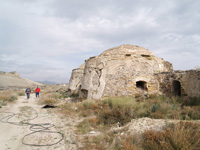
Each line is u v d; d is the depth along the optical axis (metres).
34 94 25.22
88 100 11.38
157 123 5.48
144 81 13.28
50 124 7.15
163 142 3.72
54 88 40.41
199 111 6.59
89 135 5.56
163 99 10.31
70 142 4.98
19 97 19.34
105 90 12.79
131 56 13.53
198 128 4.29
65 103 13.34
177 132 3.91
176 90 12.68
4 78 47.62
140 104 8.82
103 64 13.41
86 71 14.18
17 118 8.20
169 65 15.31
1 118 8.11
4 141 5.10
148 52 15.44
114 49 14.91
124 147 4.01
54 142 5.02
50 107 11.73
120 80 12.83
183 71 11.59
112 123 6.83
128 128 5.60
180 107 7.57
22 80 56.22
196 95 9.50
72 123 7.32
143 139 4.40
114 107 8.36
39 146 4.72
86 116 8.49
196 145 3.57
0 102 12.52
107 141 4.85
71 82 22.77
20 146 4.73
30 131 6.16
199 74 9.34
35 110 10.63
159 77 13.20
